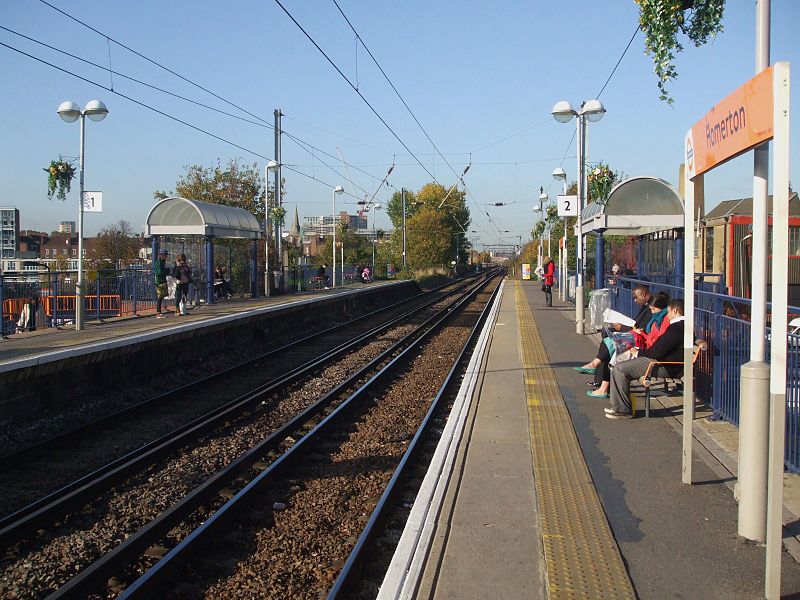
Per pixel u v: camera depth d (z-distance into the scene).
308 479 7.81
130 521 6.59
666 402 9.41
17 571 5.50
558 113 17.98
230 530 6.25
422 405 11.82
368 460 8.48
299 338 23.11
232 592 5.11
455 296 45.78
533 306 28.45
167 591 5.13
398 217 91.56
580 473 6.49
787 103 3.86
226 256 29.03
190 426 10.13
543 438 7.77
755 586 4.31
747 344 7.36
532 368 12.63
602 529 5.17
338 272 45.53
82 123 17.09
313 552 5.78
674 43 5.96
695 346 8.62
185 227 23.48
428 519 5.43
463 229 95.69
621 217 18.17
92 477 7.78
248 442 9.49
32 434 10.19
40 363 10.87
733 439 7.51
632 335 10.70
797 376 6.19
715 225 21.58
